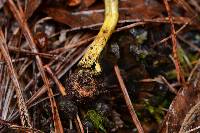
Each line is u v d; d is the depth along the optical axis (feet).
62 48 0.77
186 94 0.72
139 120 0.76
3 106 0.71
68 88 0.70
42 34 0.77
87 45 0.77
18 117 0.70
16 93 0.71
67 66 0.75
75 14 0.80
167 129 0.69
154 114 0.76
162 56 0.79
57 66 0.75
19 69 0.75
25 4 0.79
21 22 0.78
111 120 0.74
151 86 0.77
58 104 0.71
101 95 0.72
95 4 0.81
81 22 0.78
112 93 0.74
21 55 0.77
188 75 0.80
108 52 0.75
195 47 0.84
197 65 0.78
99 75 0.70
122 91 0.73
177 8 0.84
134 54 0.77
